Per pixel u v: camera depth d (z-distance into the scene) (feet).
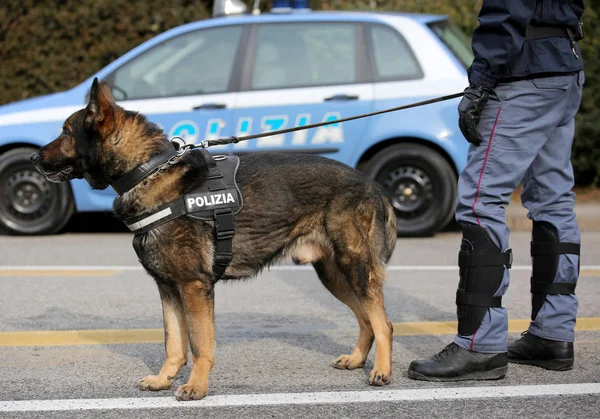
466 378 18.84
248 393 18.26
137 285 30.04
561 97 18.38
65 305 27.02
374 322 19.15
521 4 17.39
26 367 20.33
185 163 18.34
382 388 18.52
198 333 17.98
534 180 19.66
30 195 40.65
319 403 17.51
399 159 38.83
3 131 39.81
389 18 39.24
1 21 51.26
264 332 23.75
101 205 40.37
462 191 18.84
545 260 19.66
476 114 18.06
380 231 19.42
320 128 38.11
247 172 19.08
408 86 38.14
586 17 52.03
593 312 25.54
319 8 57.98
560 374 19.38
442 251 36.60
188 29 39.81
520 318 25.22
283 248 19.49
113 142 18.25
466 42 41.32
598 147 51.52
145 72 39.45
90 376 19.61
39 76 51.52
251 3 57.31
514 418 16.51
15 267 33.35
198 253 18.06
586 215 44.52
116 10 51.60
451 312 26.03
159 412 17.02
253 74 38.83
